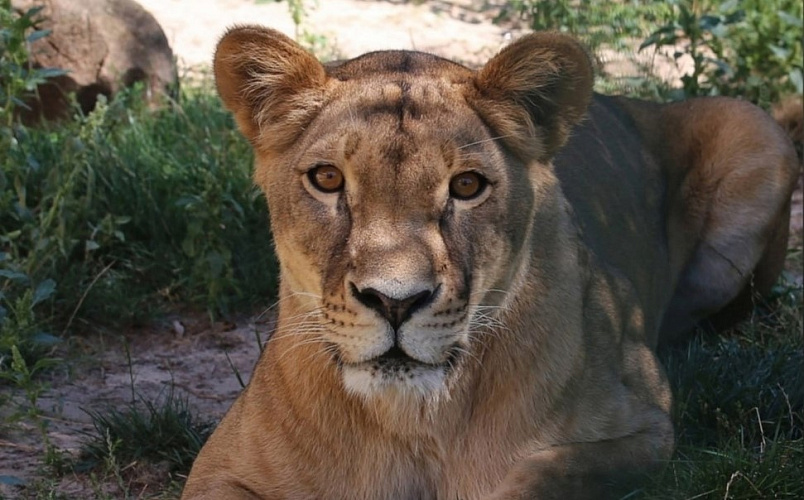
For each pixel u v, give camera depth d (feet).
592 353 16.70
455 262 14.30
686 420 19.13
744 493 16.35
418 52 16.47
